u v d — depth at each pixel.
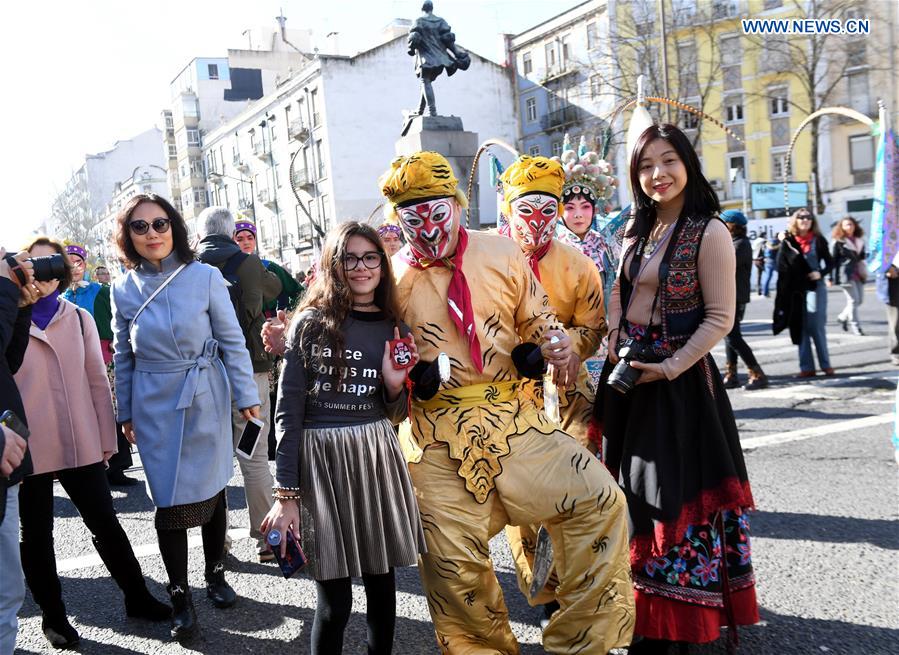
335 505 2.49
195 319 3.25
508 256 2.70
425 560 2.59
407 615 3.38
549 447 2.62
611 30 32.22
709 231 2.71
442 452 2.60
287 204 41.47
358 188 35.59
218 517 3.52
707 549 2.68
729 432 2.76
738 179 33.47
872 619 3.03
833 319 12.99
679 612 2.67
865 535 3.85
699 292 2.73
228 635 3.28
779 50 29.84
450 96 37.81
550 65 37.31
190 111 55.38
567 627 2.55
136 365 3.29
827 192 31.81
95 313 6.32
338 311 2.50
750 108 32.94
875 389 7.29
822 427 6.00
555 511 2.56
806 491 4.56
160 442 3.19
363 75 35.62
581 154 4.05
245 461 4.08
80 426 3.30
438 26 10.53
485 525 2.58
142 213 3.25
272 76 55.66
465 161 10.59
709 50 33.00
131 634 3.35
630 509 2.73
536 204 3.12
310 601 3.58
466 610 2.56
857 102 30.59
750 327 13.10
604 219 4.07
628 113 30.70
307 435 2.51
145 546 4.52
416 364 2.62
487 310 2.62
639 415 2.76
